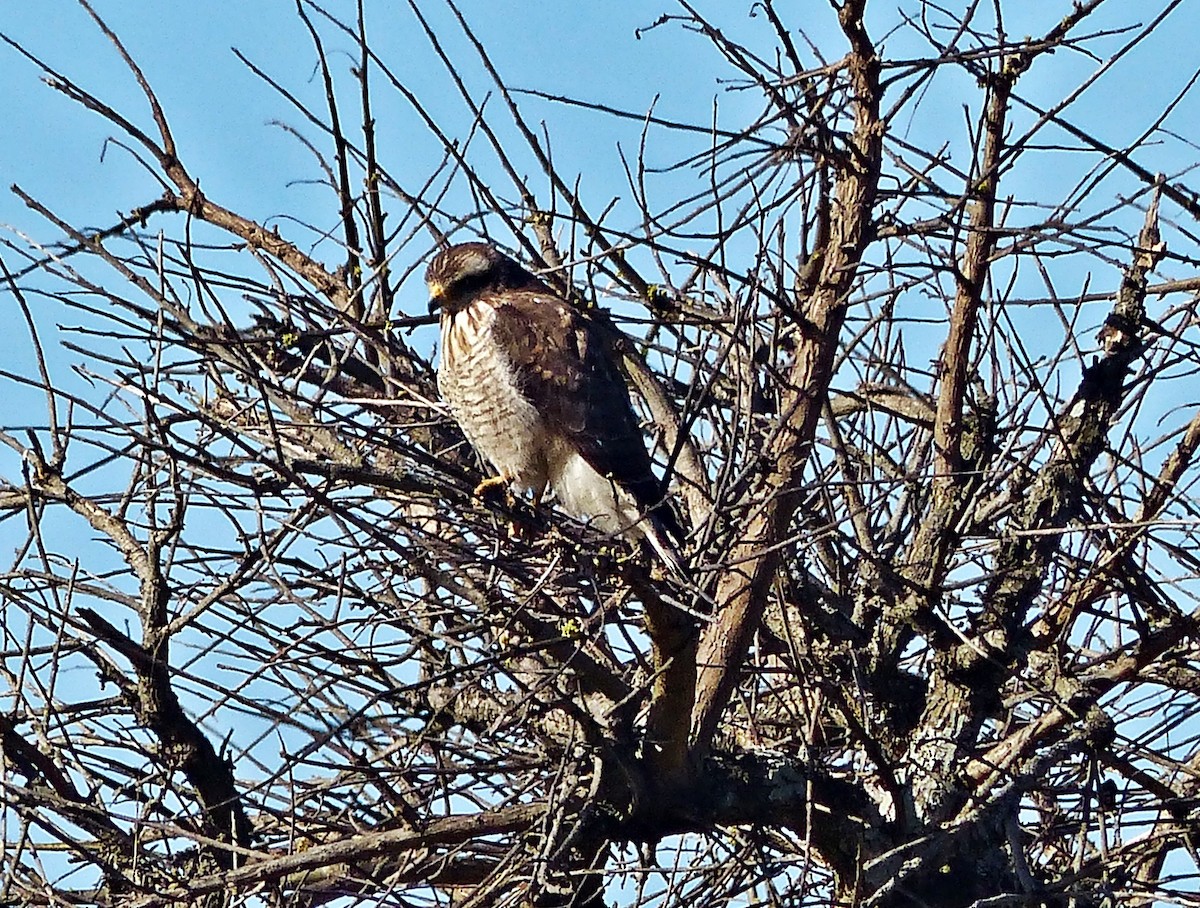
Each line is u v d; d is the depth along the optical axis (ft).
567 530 33.42
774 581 40.16
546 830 33.94
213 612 35.45
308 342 39.47
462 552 32.91
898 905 38.70
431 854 35.53
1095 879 38.19
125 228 35.63
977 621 41.22
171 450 29.12
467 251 43.32
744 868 37.91
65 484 37.29
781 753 40.06
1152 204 42.37
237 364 32.91
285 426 33.63
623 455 40.86
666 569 33.14
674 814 36.78
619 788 35.70
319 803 39.11
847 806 38.45
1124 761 38.93
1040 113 38.34
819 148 35.58
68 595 35.73
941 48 38.27
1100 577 40.68
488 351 41.22
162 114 43.98
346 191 43.37
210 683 33.78
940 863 38.52
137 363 32.14
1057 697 38.11
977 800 39.17
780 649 41.68
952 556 43.09
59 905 32.91
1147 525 36.88
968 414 44.83
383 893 34.55
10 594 34.96
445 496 32.37
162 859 34.76
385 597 35.99
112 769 38.55
